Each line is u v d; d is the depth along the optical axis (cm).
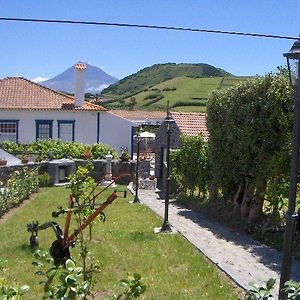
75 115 3588
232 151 1456
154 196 2186
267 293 379
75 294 393
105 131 3684
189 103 8650
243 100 1391
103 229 1317
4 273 888
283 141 1275
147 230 1325
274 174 1280
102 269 923
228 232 1355
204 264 1003
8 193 1694
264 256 1087
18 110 3441
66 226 715
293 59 568
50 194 2109
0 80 3797
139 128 3459
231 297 798
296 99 568
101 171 2608
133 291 425
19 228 1352
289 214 576
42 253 504
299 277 918
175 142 2469
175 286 854
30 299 761
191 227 1412
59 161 2469
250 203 1449
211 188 1786
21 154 2770
